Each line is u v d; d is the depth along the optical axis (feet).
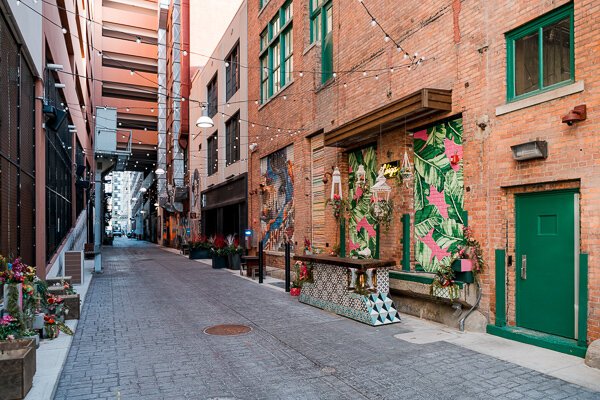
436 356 19.39
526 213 21.99
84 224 99.14
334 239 40.11
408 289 27.71
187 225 114.73
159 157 147.54
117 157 86.17
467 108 24.82
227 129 78.84
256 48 62.54
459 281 24.39
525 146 20.80
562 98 19.77
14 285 20.47
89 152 104.22
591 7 18.57
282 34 53.83
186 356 19.98
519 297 22.25
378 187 28.86
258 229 61.26
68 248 60.39
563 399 14.56
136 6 155.84
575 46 19.17
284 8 54.08
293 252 48.88
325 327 25.18
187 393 15.61
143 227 252.21
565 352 19.08
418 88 28.91
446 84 26.43
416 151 29.73
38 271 34.68
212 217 91.61
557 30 20.66
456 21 25.81
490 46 23.70
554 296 20.53
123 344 22.02
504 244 22.75
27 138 31.78
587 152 18.61
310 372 17.69
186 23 111.34
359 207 36.78
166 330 24.89
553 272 20.59
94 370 18.10
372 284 27.22
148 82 159.12
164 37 145.38
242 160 67.41
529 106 21.27
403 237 30.22
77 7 66.49
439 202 27.73
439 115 26.81
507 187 22.68
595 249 18.21
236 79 72.33
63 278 34.63
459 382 16.25
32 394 14.93
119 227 490.08
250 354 20.22
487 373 17.08
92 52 117.60
